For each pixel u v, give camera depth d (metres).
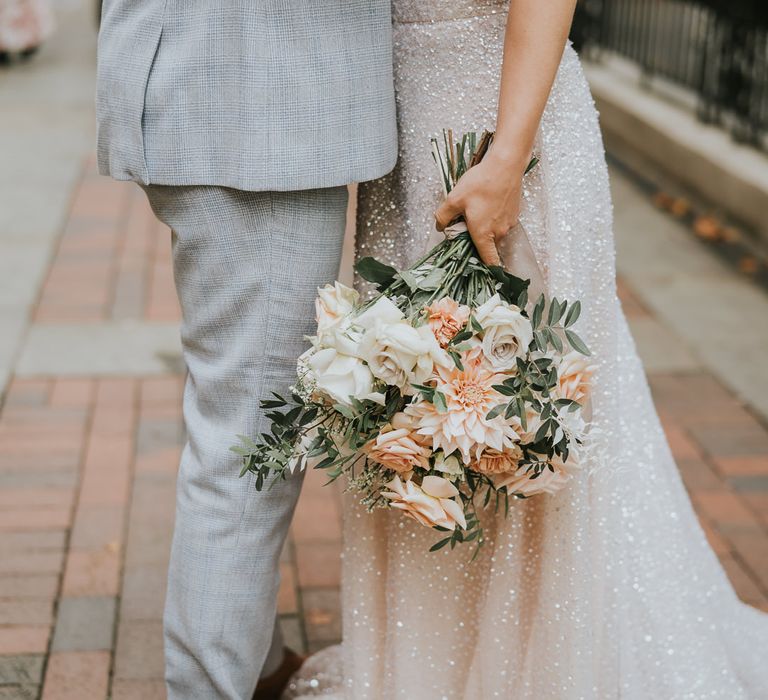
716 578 2.29
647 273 5.29
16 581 2.76
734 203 6.04
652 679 2.08
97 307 4.73
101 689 2.37
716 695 2.11
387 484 1.69
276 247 1.76
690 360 4.32
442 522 1.65
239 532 1.86
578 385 1.67
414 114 1.86
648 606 2.09
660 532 2.12
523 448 1.68
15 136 7.77
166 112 1.72
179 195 1.76
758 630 2.31
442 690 2.05
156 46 1.72
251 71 1.69
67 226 5.88
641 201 6.55
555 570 1.90
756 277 5.25
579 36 9.26
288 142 1.70
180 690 1.94
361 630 2.04
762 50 6.19
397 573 2.01
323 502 3.21
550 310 1.64
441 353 1.55
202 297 1.81
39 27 10.56
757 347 4.44
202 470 1.86
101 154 1.82
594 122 1.92
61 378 4.03
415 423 1.61
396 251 1.95
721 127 6.82
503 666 1.98
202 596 1.87
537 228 1.87
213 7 1.69
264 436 1.73
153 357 4.23
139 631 2.57
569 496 1.87
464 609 2.04
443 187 1.82
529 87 1.69
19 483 3.26
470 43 1.82
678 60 7.61
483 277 1.71
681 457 3.55
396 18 1.85
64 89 9.41
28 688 2.37
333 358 1.59
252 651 1.93
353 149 1.74
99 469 3.36
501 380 1.59
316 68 1.70
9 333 4.42
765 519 3.16
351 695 2.05
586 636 1.92
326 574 2.84
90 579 2.78
